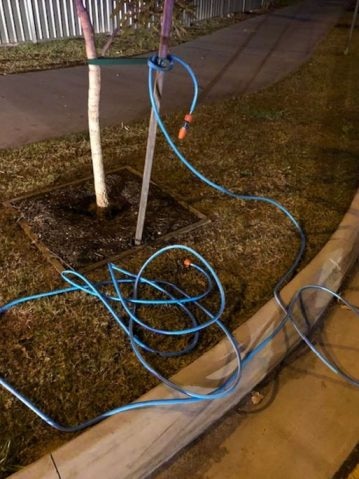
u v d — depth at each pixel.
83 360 2.28
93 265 2.85
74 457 1.80
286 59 8.08
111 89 6.15
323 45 9.13
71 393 2.12
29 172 3.88
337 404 2.37
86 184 3.72
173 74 6.91
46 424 1.99
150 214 3.38
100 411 2.05
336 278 3.03
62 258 2.90
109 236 3.12
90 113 3.03
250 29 10.54
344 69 7.47
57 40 8.57
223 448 2.13
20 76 6.54
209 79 6.77
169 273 2.86
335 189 3.88
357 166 4.29
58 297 2.63
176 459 2.08
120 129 4.84
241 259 3.02
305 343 2.69
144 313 2.57
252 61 7.88
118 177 3.82
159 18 3.08
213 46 8.85
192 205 3.54
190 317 2.55
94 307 2.58
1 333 2.40
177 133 4.78
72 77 6.65
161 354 2.31
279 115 5.39
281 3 13.99
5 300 2.60
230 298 2.71
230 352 2.30
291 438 2.19
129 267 2.88
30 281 2.73
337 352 2.65
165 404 2.02
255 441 2.17
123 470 1.92
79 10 2.71
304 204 3.64
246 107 5.61
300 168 4.18
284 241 3.21
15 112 5.26
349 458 2.12
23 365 2.24
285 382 2.47
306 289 2.77
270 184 3.89
